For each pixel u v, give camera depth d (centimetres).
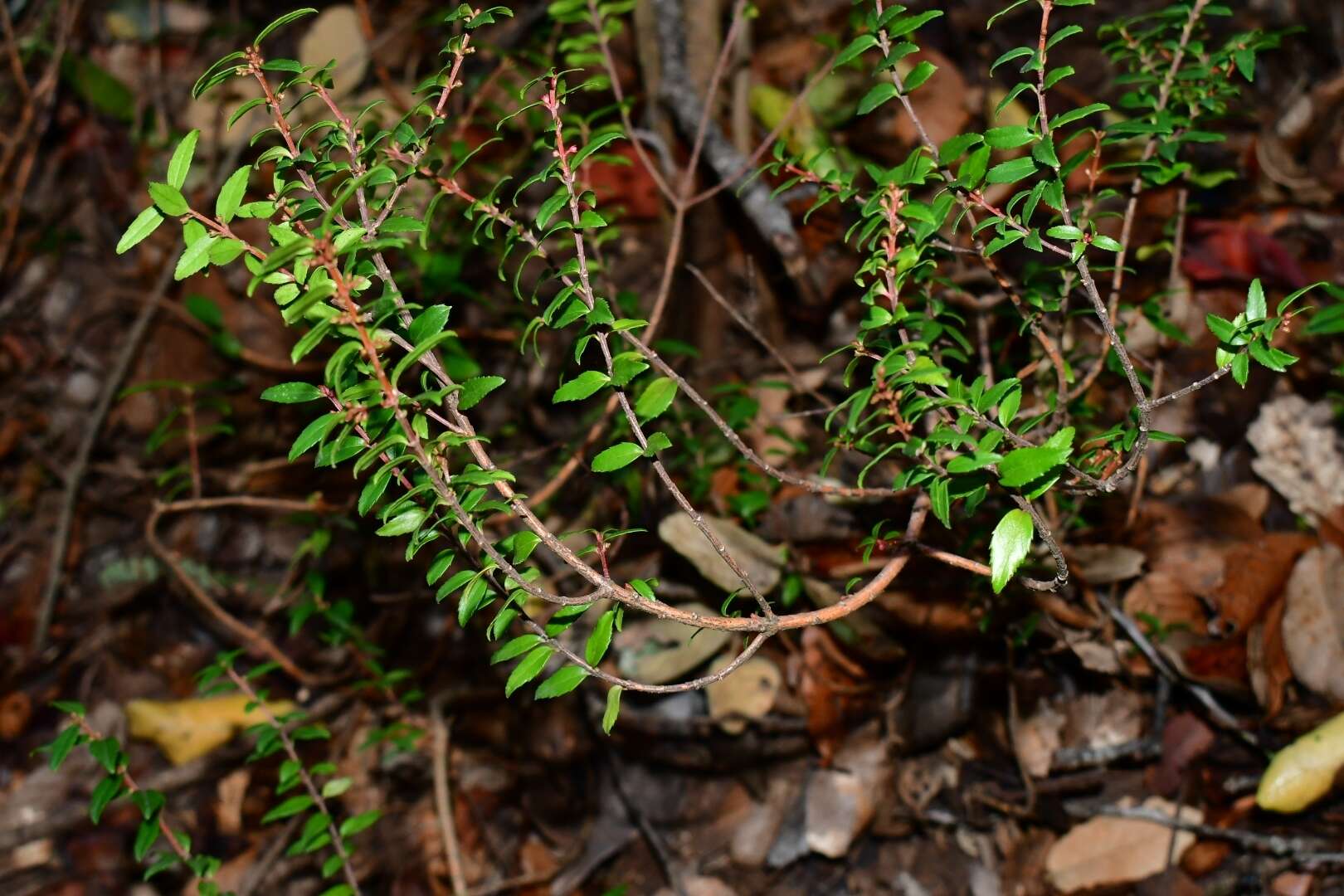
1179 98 185
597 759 289
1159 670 249
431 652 313
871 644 253
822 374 303
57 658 352
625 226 343
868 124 322
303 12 123
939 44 340
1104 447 150
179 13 449
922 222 142
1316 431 269
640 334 237
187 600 350
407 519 124
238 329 367
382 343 111
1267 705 243
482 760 299
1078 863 244
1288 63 322
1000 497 230
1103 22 334
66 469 379
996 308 225
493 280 339
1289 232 297
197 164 417
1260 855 234
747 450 145
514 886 281
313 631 330
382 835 296
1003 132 129
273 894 288
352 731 310
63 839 308
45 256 418
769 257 301
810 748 270
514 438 323
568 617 130
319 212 122
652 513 276
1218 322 124
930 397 134
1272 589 252
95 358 402
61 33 388
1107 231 284
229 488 362
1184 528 263
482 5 371
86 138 433
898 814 263
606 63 229
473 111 321
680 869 272
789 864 266
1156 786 246
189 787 311
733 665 128
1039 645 253
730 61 298
